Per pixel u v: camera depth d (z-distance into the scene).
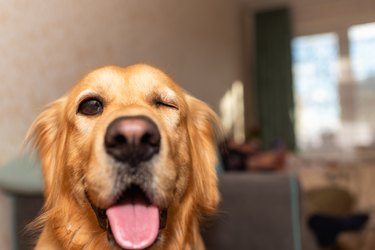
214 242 0.54
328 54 1.72
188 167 0.36
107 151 0.27
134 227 0.27
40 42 0.56
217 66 1.42
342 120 1.68
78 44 0.65
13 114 0.52
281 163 1.06
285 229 0.52
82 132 0.32
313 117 1.74
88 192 0.29
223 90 1.47
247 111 1.76
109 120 0.28
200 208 0.42
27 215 0.51
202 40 1.28
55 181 0.36
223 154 0.87
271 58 1.75
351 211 0.96
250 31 1.84
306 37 1.76
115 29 0.76
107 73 0.34
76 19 0.64
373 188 1.05
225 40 1.53
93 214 0.33
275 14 1.75
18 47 0.52
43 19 0.57
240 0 1.72
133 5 0.84
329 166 1.19
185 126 0.37
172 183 0.28
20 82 0.53
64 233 0.34
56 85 0.60
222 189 0.54
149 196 0.27
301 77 1.77
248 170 0.96
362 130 1.65
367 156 1.52
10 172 0.48
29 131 0.41
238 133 1.63
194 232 0.40
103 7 0.72
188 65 1.15
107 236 0.30
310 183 1.08
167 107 0.35
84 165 0.30
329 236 0.70
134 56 0.84
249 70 1.83
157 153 0.27
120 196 0.27
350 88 1.67
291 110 1.71
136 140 0.26
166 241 0.35
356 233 0.72
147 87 0.35
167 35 1.01
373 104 1.63
